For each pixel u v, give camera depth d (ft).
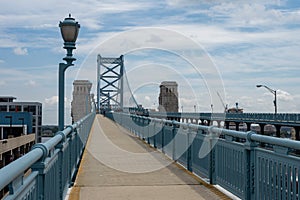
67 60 27.84
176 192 24.59
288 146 15.47
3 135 148.77
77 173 30.73
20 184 10.28
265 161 17.81
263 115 144.97
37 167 13.21
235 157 21.50
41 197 13.26
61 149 19.79
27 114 153.58
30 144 141.69
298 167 14.92
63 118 27.71
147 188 25.84
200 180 27.86
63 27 27.48
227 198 22.63
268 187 17.47
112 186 26.48
